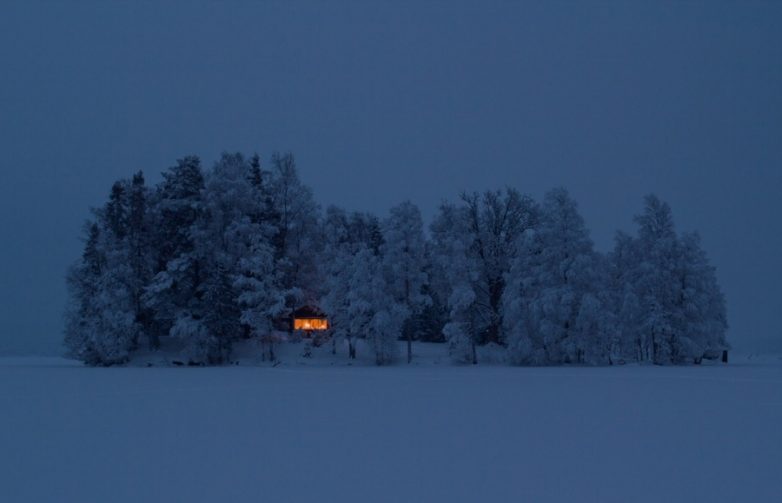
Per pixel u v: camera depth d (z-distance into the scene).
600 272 60.28
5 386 37.50
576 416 22.95
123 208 65.81
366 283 62.34
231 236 62.75
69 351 71.25
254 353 65.25
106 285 61.53
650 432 19.52
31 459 16.36
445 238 65.12
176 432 20.22
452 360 62.03
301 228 69.00
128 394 32.03
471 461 15.66
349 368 56.53
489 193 69.56
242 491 13.13
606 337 58.53
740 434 19.09
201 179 65.56
